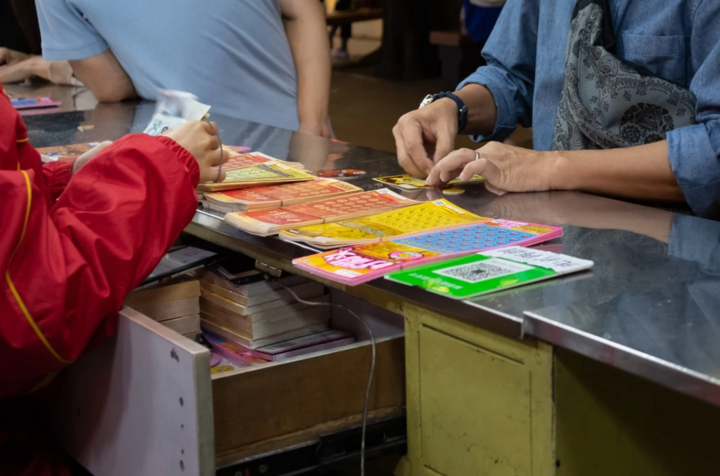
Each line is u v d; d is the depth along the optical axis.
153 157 1.16
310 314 1.49
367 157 1.85
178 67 2.45
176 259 1.46
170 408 1.04
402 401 1.22
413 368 1.12
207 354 0.98
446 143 1.69
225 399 1.07
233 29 2.46
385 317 1.42
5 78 3.43
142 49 2.47
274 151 1.92
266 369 1.09
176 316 1.42
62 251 1.05
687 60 1.54
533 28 1.89
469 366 1.03
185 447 1.02
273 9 2.56
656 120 1.54
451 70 6.17
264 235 1.24
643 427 1.00
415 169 1.64
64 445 1.36
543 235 1.19
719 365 0.79
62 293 1.03
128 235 1.10
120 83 2.64
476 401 1.03
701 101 1.43
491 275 1.03
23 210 1.03
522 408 0.97
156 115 1.58
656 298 0.96
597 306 0.94
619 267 1.07
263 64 2.56
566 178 1.49
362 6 7.85
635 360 0.82
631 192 1.48
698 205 1.42
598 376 0.95
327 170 1.71
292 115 2.61
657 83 1.52
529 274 1.03
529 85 1.97
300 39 2.70
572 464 0.96
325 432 1.14
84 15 2.52
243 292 1.40
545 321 0.89
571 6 1.69
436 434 1.11
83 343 1.10
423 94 6.21
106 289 1.08
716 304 0.94
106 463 1.24
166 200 1.16
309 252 1.17
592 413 0.96
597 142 1.60
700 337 0.85
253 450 1.10
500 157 1.51
